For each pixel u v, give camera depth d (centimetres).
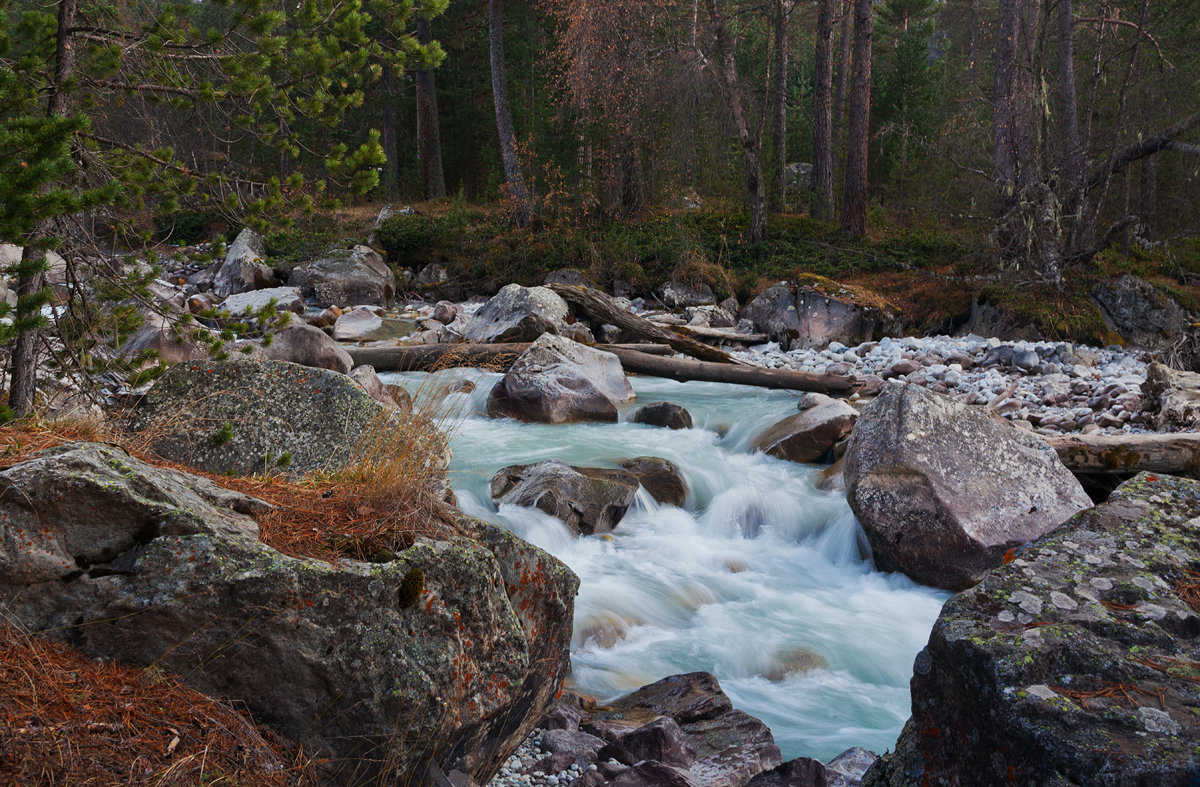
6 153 463
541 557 386
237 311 1766
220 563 278
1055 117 2033
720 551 768
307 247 2270
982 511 698
